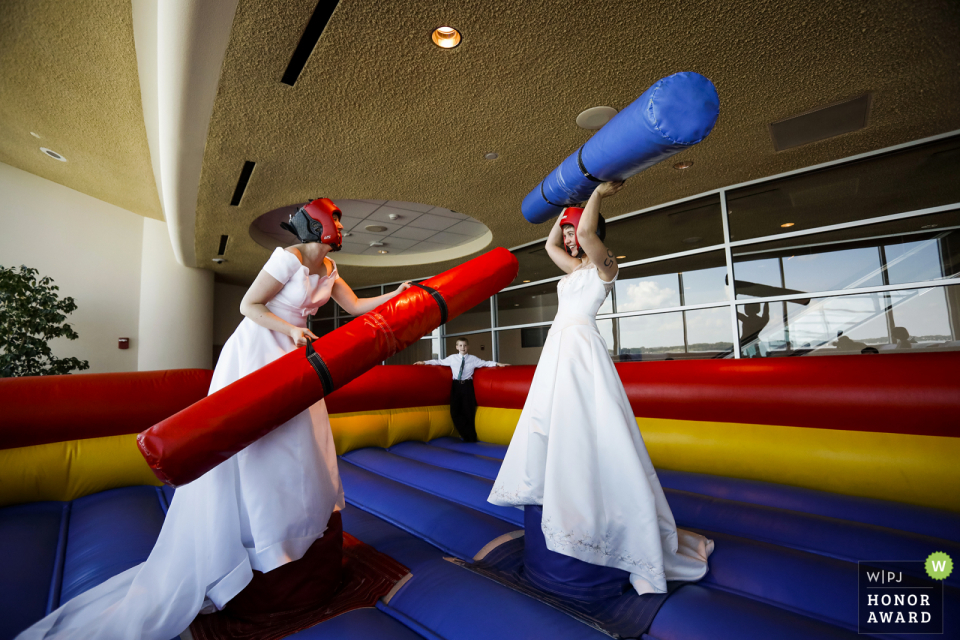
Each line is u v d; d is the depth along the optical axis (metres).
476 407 4.52
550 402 1.64
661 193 4.84
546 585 1.49
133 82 4.05
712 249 4.80
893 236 3.93
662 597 1.38
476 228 6.82
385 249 7.88
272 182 4.45
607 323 5.57
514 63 2.78
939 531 1.91
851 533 1.77
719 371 2.97
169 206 5.30
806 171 4.30
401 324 1.48
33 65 3.91
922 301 3.82
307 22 2.44
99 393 2.65
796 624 1.20
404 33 2.51
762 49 2.70
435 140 3.70
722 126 3.54
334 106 3.20
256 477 1.35
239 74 2.83
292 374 1.30
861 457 2.38
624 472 1.46
